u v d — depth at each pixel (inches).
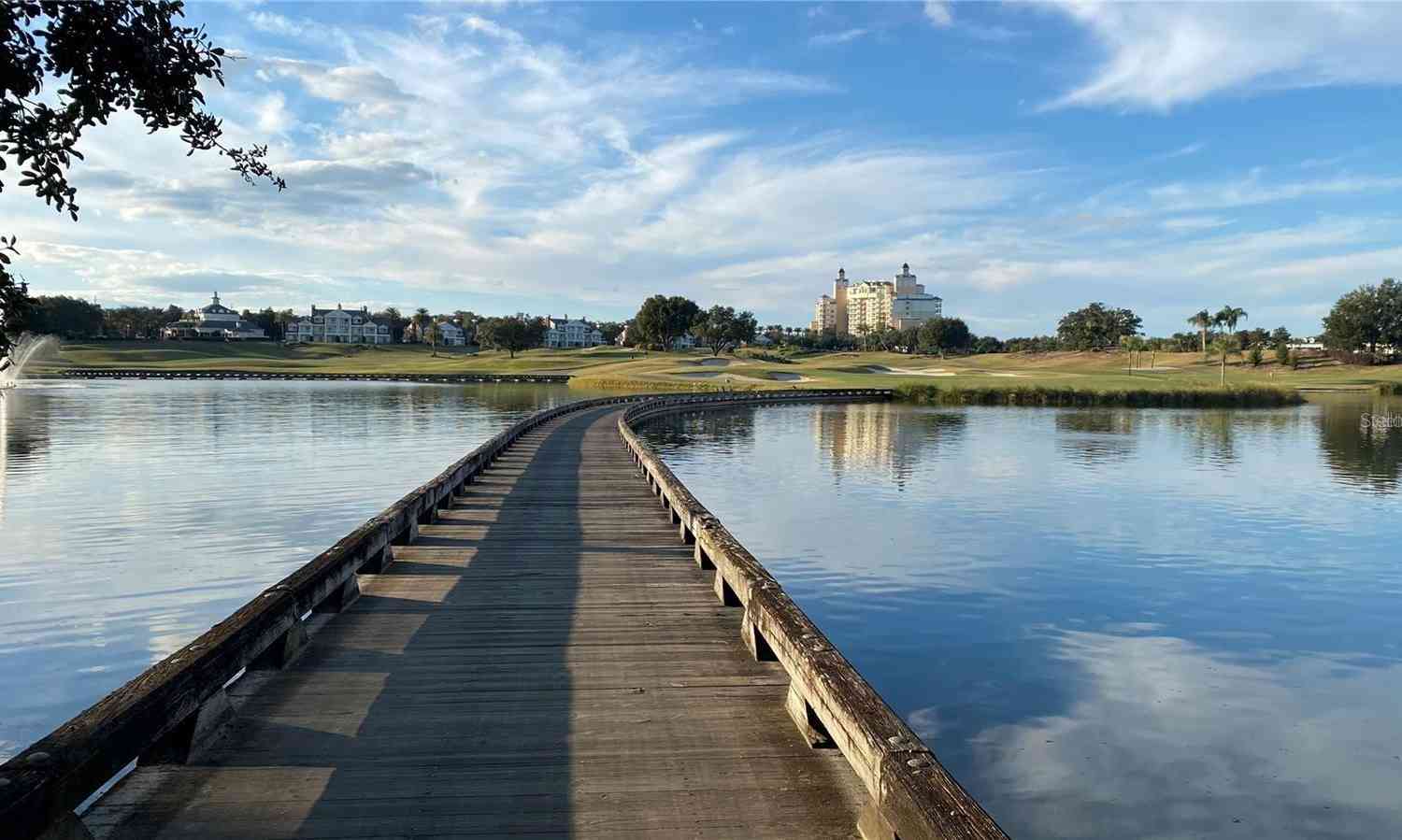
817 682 172.1
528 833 143.6
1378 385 2972.4
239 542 530.9
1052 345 6077.8
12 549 506.6
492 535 433.1
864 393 2472.9
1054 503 746.8
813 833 144.9
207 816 146.4
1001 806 237.9
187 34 160.4
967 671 340.5
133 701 139.6
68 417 1456.7
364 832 143.0
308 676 220.2
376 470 860.6
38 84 145.7
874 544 571.2
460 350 5649.6
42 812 112.1
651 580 336.2
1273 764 264.2
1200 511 715.4
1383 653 367.6
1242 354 4340.6
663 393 2440.9
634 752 176.9
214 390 2420.0
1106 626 400.8
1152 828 227.6
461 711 198.4
